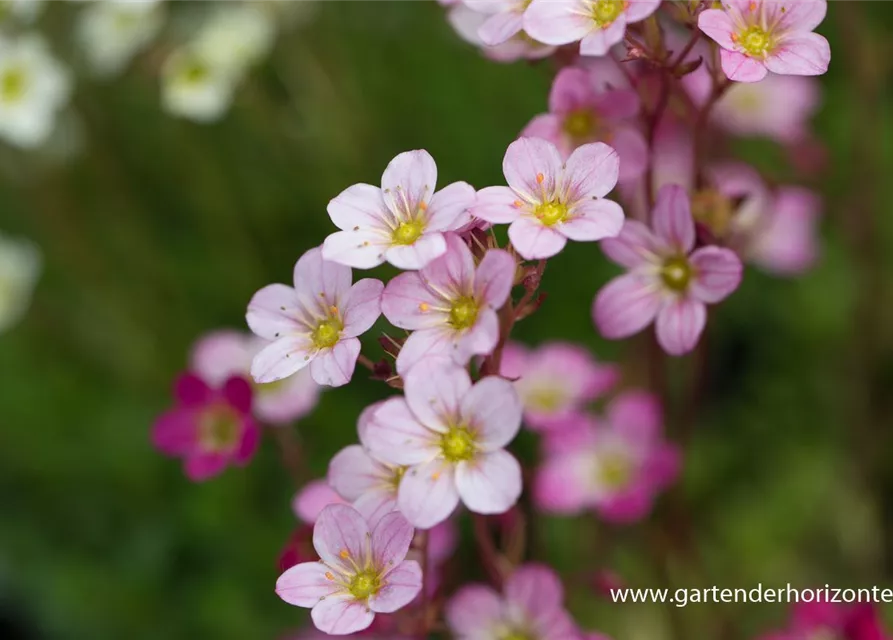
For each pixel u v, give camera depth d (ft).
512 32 1.14
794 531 1.47
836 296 1.58
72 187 1.76
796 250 1.45
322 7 1.72
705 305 1.23
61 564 1.58
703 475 1.49
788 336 1.59
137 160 1.81
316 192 1.70
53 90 1.51
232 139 1.77
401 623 1.17
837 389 1.54
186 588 1.54
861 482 1.50
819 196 1.53
